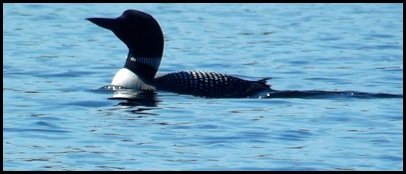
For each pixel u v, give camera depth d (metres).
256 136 24.30
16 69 35.34
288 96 29.41
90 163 21.86
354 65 37.00
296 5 57.41
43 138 24.06
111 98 29.42
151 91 30.48
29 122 25.73
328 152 22.86
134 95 29.88
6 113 26.95
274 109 27.56
